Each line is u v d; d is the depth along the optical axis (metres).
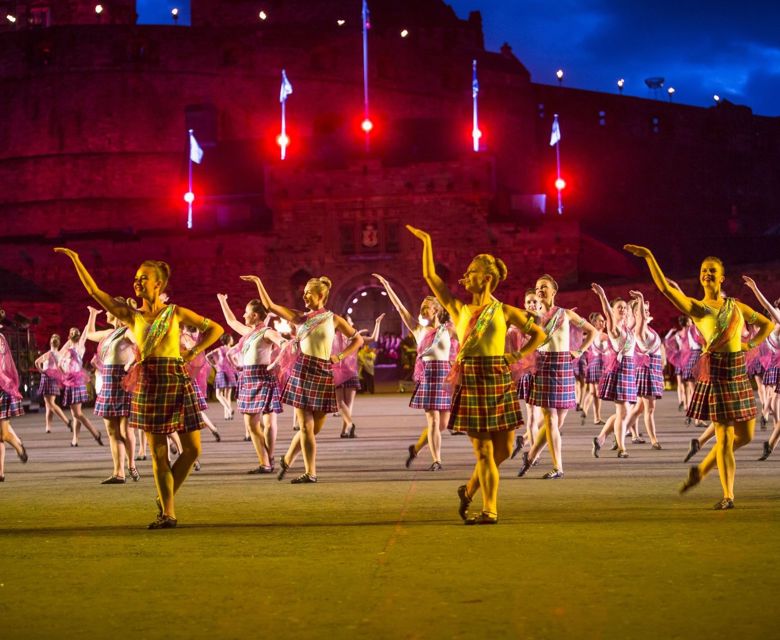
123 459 10.91
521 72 72.38
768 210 79.56
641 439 15.23
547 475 10.45
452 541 6.45
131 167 67.12
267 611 4.62
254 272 51.91
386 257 51.44
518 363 7.37
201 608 4.71
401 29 73.00
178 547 6.43
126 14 77.94
